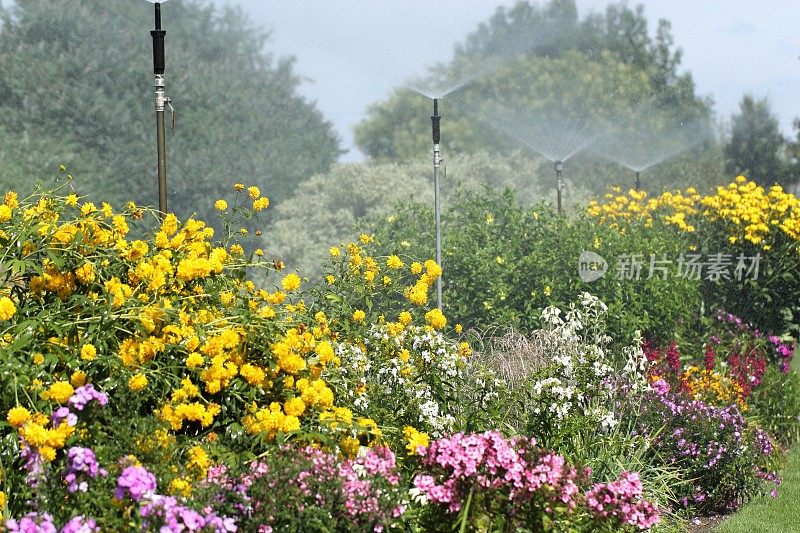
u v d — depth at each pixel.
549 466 4.83
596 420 6.48
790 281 11.86
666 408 7.70
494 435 4.82
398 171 17.25
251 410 4.95
